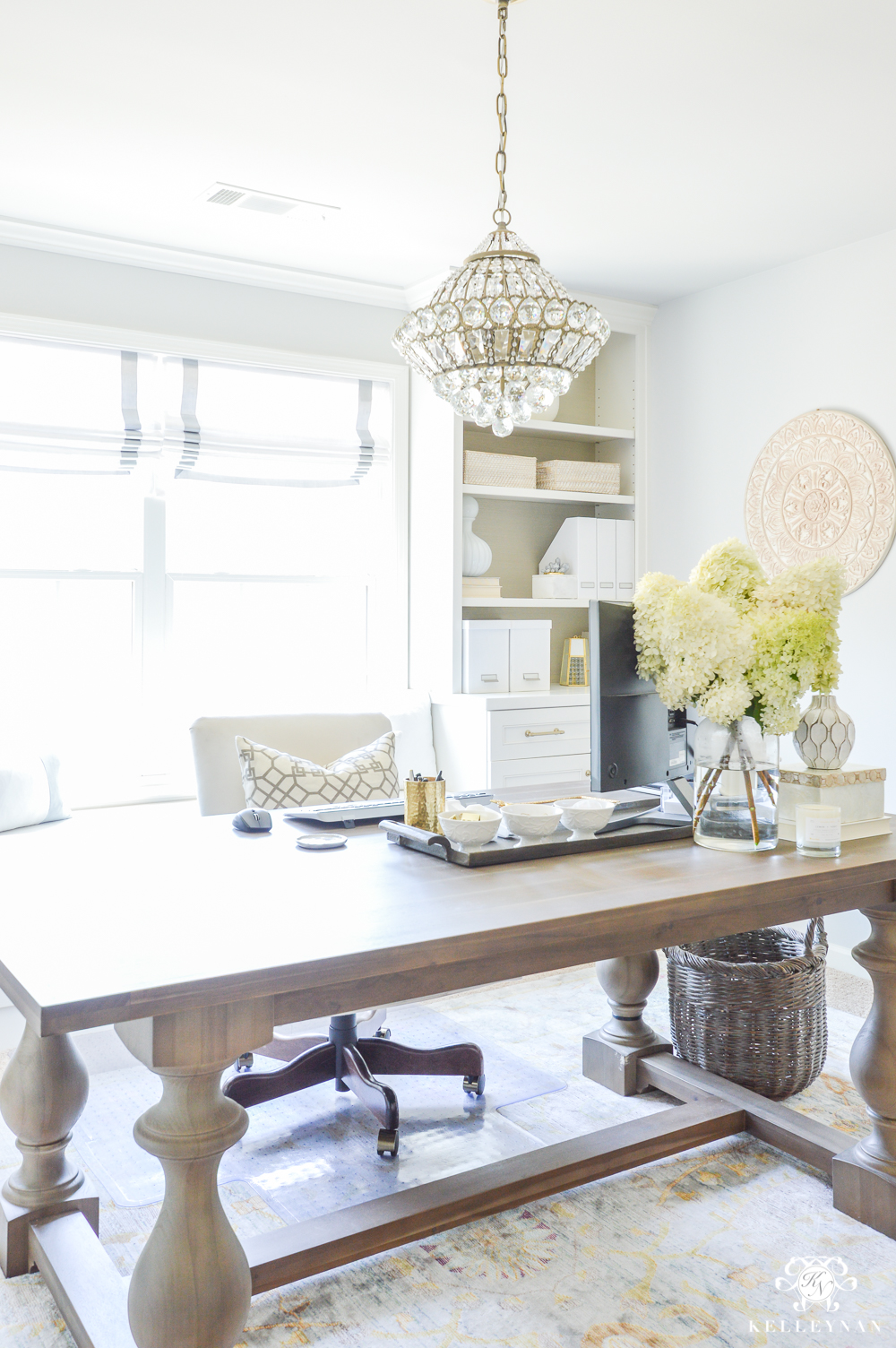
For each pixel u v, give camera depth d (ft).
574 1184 7.09
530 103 8.85
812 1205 7.23
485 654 13.78
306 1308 6.15
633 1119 8.54
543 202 11.02
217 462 13.29
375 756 10.25
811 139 9.54
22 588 12.38
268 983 4.39
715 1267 6.48
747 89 8.62
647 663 7.28
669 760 8.16
